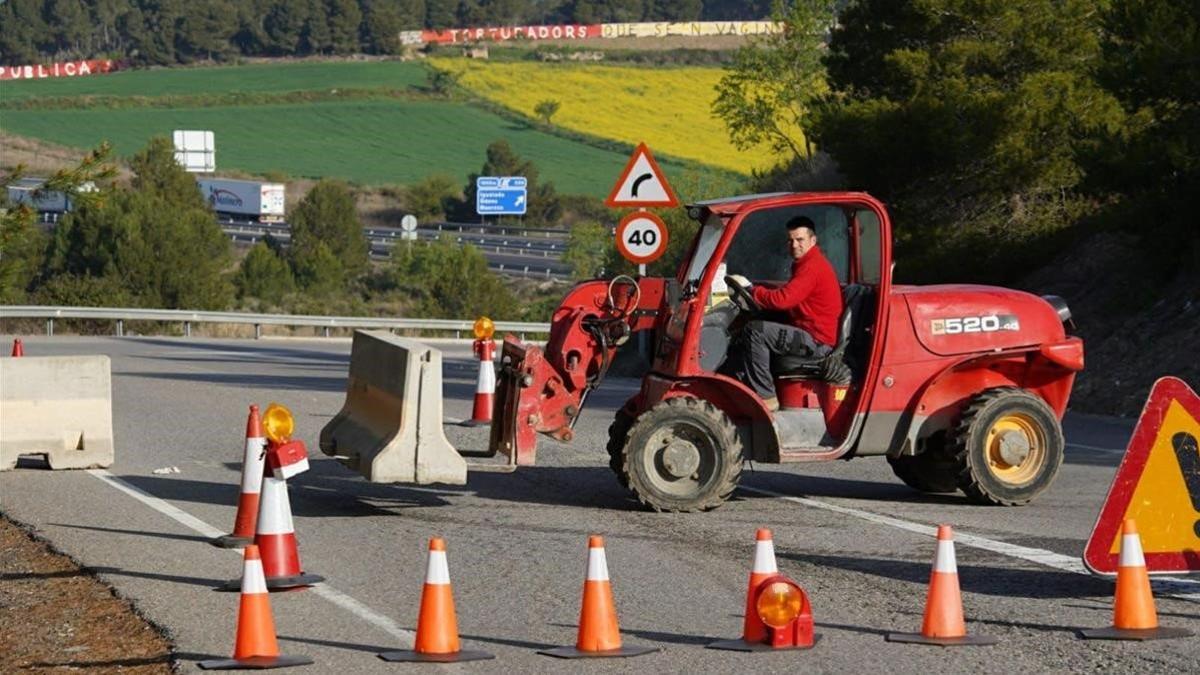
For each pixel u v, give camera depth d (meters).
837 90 47.09
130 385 30.61
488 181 146.62
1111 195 38.06
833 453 15.77
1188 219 31.39
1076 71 40.28
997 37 41.72
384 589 12.16
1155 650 10.12
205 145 140.00
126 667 9.95
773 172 60.00
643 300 16.25
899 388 15.91
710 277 15.62
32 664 10.09
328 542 14.14
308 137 182.62
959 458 15.92
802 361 15.62
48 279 82.81
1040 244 38.09
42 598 11.91
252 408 14.10
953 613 10.41
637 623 11.02
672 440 15.50
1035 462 16.09
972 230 39.78
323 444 16.44
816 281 15.62
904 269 40.00
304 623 11.04
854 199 15.73
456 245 112.81
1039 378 16.69
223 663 9.89
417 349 15.16
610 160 167.25
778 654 10.12
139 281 83.12
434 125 186.88
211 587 12.21
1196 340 28.67
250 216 145.75
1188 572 11.45
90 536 14.36
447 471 14.95
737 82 64.25
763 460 15.84
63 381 18.89
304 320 61.12
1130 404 27.61
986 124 38.62
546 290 103.88
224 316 58.84
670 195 25.17
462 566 13.03
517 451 15.88
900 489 17.38
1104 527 11.25
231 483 17.77
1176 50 30.05
